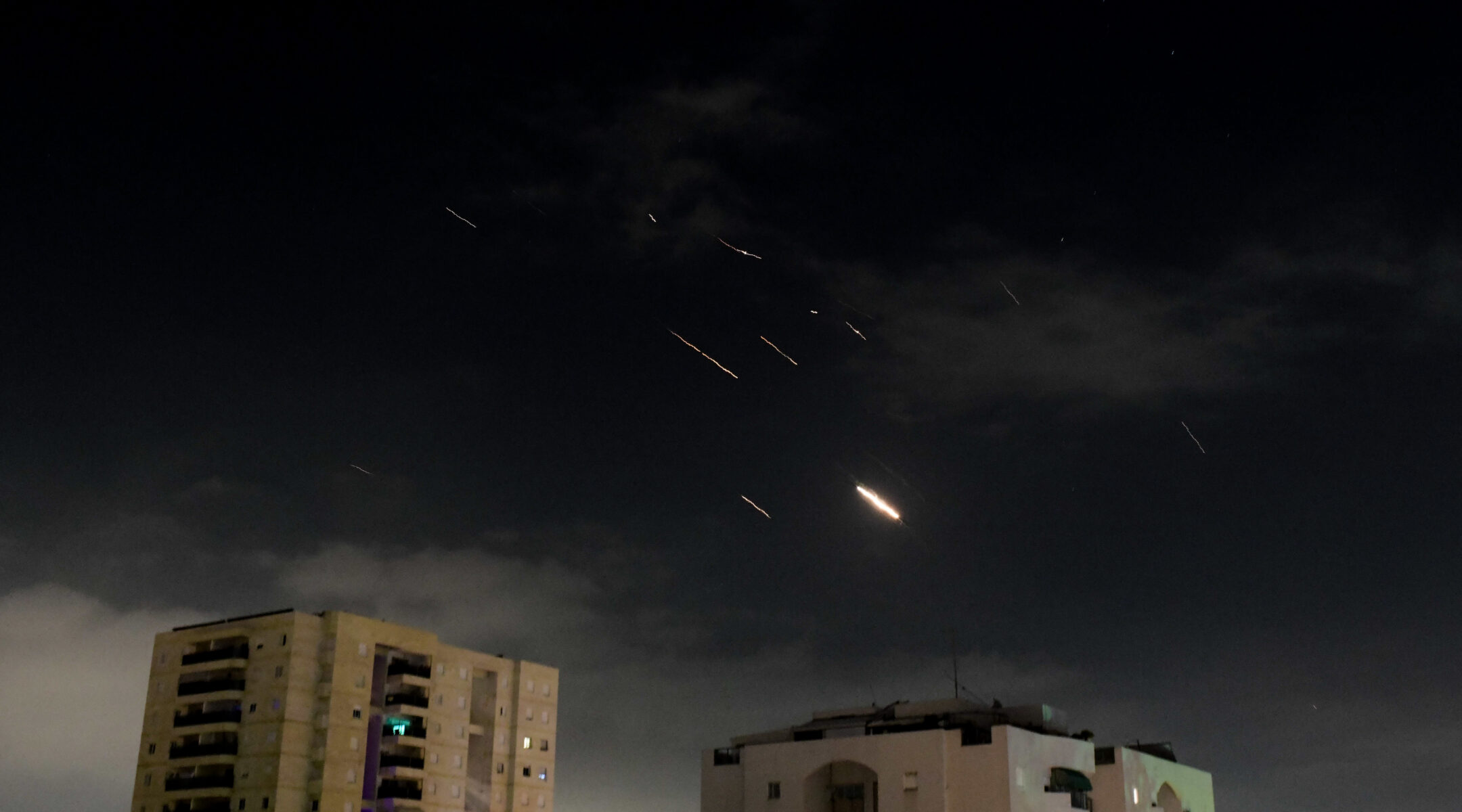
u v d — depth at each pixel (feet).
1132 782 338.75
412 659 406.41
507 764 431.02
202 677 381.19
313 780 364.58
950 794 302.66
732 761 341.62
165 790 369.09
